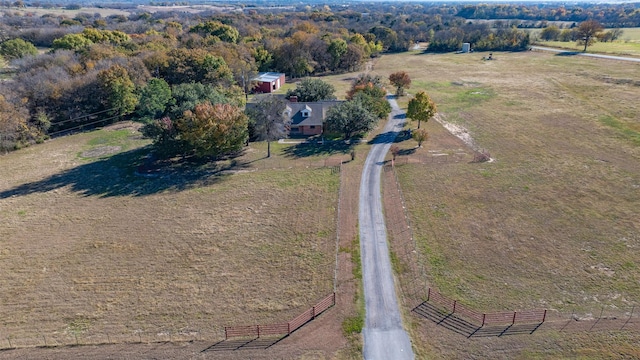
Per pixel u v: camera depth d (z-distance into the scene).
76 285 35.72
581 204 46.03
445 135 69.44
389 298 33.16
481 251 38.59
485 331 29.62
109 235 43.19
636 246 38.31
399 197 49.38
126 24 164.50
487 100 89.06
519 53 148.88
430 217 44.72
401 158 60.56
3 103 67.75
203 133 56.16
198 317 31.84
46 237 42.97
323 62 123.69
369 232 42.38
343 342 29.11
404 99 92.50
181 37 129.25
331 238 41.56
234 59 101.06
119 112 80.50
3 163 62.84
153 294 34.41
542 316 30.70
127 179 56.72
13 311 32.88
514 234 41.00
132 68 85.44
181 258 39.06
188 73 90.00
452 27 180.12
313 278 35.81
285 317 31.62
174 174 57.94
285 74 120.62
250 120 63.97
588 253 37.66
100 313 32.53
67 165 61.88
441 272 35.97
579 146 62.06
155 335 30.30
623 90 89.50
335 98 86.69
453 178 53.62
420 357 27.61
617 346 27.94
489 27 182.50
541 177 52.81
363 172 56.47
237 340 29.69
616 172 53.19
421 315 31.33
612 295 32.56
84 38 109.19
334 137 70.00
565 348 27.94
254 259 38.62
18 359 28.58
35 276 36.97
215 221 45.41
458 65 131.38
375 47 150.88
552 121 73.50
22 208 49.09
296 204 48.59
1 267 38.25
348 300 33.06
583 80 100.56
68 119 77.19
